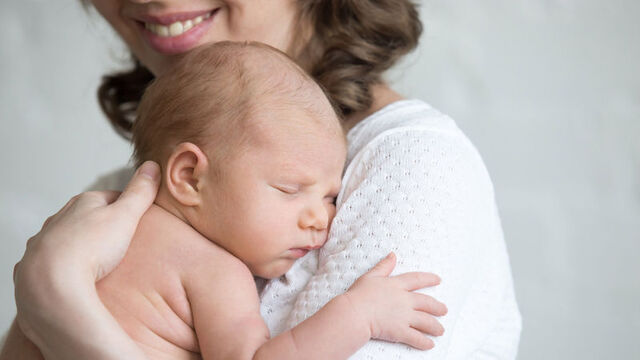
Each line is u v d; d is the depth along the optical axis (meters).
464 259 1.09
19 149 2.70
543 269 2.28
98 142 2.70
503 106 2.28
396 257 1.03
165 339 1.05
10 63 2.65
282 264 1.13
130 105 1.91
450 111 2.31
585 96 2.22
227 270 1.07
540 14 2.23
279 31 1.37
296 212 1.11
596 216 2.24
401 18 1.42
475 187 1.18
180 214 1.13
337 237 1.10
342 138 1.17
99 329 0.97
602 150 2.22
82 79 2.66
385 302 0.99
